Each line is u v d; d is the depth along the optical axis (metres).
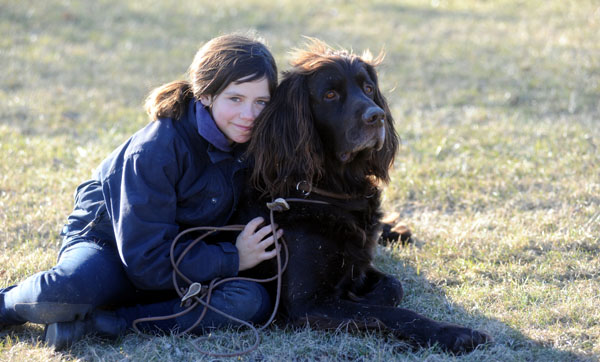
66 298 3.61
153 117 4.11
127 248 3.74
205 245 3.96
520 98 9.68
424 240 5.45
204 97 4.02
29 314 3.67
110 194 3.91
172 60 11.96
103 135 8.23
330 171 4.24
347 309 3.90
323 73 4.14
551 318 4.03
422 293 4.52
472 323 4.02
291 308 3.99
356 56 4.36
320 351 3.74
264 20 14.34
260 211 4.20
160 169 3.80
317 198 4.16
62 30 13.31
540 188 6.45
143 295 4.20
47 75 10.97
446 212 6.14
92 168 6.84
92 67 11.48
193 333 3.96
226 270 3.96
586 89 9.70
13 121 8.76
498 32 13.30
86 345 3.75
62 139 7.95
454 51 12.10
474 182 6.60
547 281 4.62
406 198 6.42
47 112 9.13
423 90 10.34
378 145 4.13
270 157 4.11
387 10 15.29
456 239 5.31
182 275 3.86
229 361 3.64
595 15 13.84
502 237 5.35
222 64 3.93
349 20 14.45
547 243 5.20
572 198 6.11
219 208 4.12
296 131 4.11
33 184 6.46
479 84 10.46
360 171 4.32
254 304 3.94
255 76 3.97
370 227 4.41
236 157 4.22
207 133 4.00
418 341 3.73
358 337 3.86
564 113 8.99
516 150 7.48
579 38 12.30
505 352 3.64
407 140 8.09
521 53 11.72
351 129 4.07
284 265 4.04
